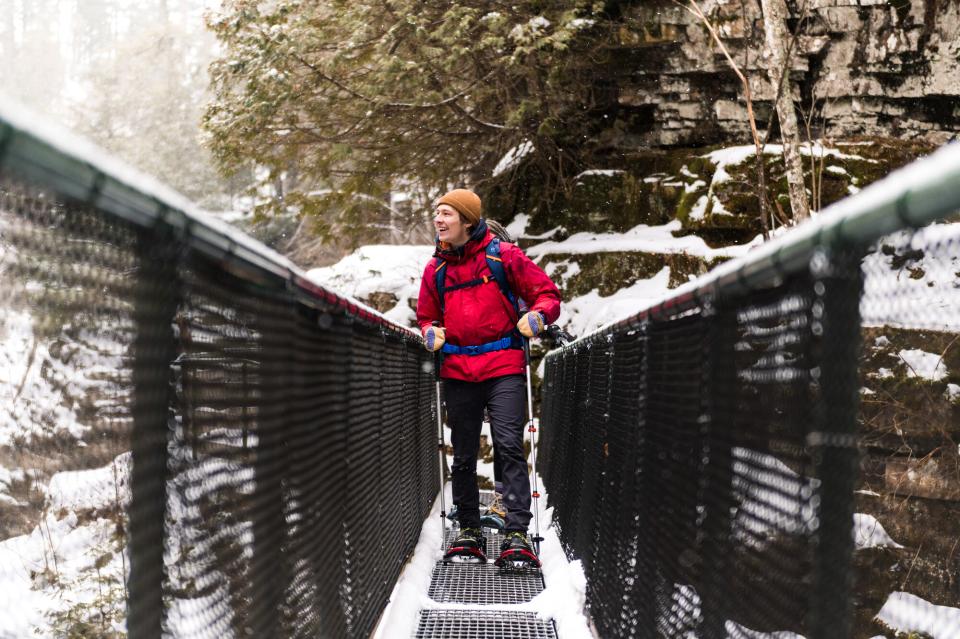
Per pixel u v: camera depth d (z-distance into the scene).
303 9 10.45
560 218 11.95
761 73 11.15
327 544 2.11
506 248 4.24
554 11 10.97
